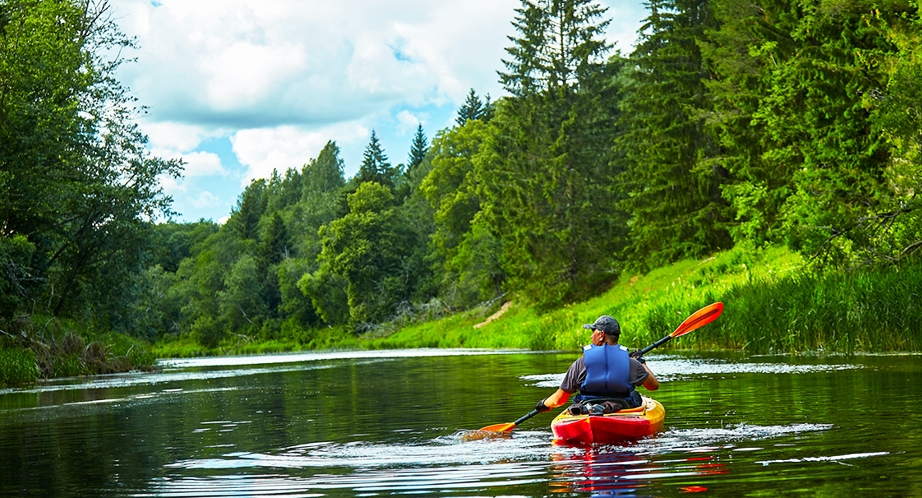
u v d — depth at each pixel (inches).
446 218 3026.6
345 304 3489.2
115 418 441.7
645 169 1638.8
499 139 2177.7
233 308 3779.5
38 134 1066.7
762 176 1176.8
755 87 1191.6
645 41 1806.1
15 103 1066.7
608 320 323.9
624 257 1948.8
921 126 775.1
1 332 967.6
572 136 1994.3
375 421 380.2
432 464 255.4
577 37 2021.4
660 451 260.5
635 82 1873.8
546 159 1950.1
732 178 1535.4
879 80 900.0
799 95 1011.9
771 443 267.6
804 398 386.6
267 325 3710.6
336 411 435.5
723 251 1455.5
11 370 858.8
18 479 257.3
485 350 1599.4
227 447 312.2
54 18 1261.1
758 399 392.5
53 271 1277.1
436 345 2306.8
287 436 337.7
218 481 241.3
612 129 2110.0
